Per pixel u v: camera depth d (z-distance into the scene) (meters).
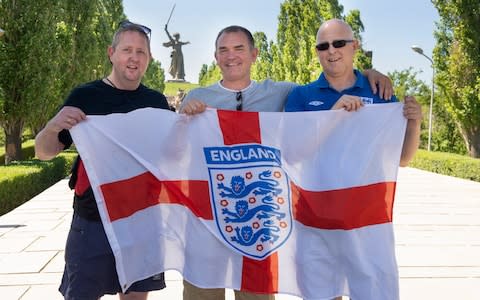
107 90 3.09
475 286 4.88
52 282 4.91
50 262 5.58
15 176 9.79
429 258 5.86
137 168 3.11
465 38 17.41
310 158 3.10
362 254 2.96
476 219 8.39
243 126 3.15
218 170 3.18
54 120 2.88
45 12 13.95
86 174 3.03
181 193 3.19
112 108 3.08
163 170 3.17
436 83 18.81
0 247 6.25
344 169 3.04
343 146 3.07
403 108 3.02
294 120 3.12
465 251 6.20
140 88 3.21
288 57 33.97
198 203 3.18
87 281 2.94
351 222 2.98
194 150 3.18
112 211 3.03
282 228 3.13
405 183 14.01
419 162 20.14
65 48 17.59
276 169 3.14
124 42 2.98
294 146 3.12
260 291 3.11
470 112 17.80
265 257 3.13
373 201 3.01
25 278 5.04
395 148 3.02
